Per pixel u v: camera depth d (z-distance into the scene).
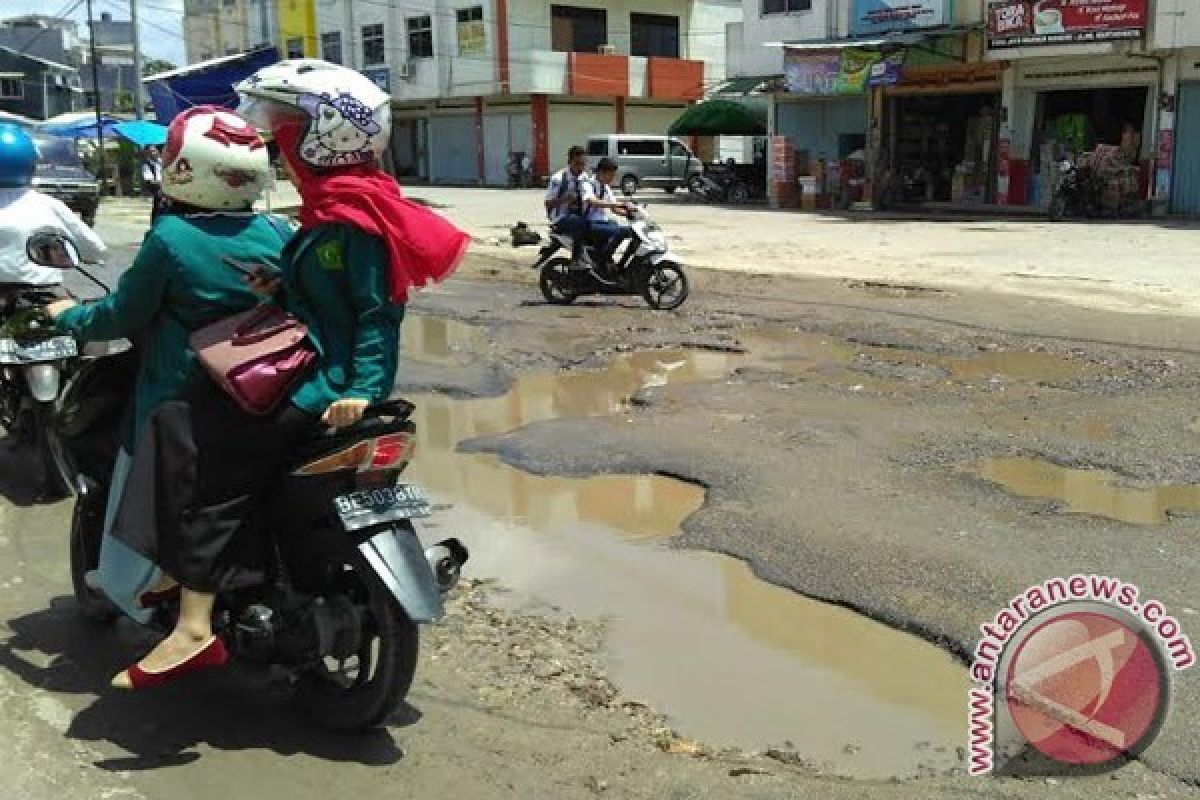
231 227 3.37
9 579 4.63
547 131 42.81
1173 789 3.11
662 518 5.48
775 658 4.00
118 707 3.56
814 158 30.19
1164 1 21.92
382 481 3.21
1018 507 5.43
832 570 4.68
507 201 32.81
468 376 8.56
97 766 3.21
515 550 5.08
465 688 3.71
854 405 7.54
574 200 11.88
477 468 6.31
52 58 69.94
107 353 3.80
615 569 4.84
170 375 3.25
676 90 45.06
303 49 49.84
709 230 22.14
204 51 57.03
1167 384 8.11
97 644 4.02
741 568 4.82
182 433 3.19
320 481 3.14
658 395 7.90
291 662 3.33
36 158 5.78
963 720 3.55
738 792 3.11
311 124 3.15
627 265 11.76
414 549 3.22
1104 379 8.30
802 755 3.35
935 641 4.09
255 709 3.57
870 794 3.10
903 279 14.27
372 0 46.16
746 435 6.77
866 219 24.69
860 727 3.53
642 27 45.53
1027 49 24.09
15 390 5.94
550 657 3.97
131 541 3.23
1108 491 5.69
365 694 3.31
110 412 3.78
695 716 3.59
